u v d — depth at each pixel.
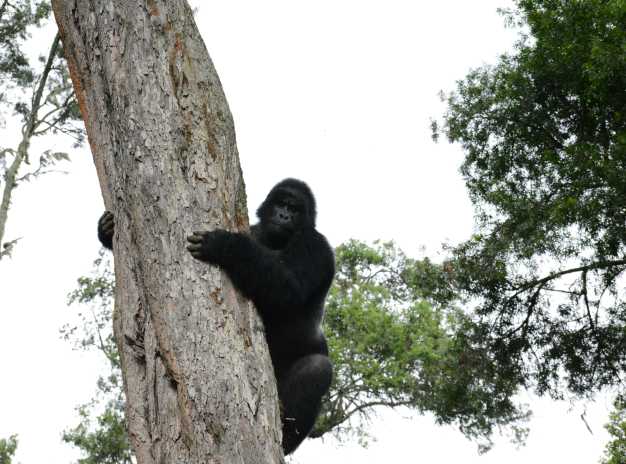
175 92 5.91
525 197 21.69
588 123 22.06
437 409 26.17
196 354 5.33
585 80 20.91
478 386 23.69
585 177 20.38
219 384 5.24
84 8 6.25
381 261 31.81
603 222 20.30
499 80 22.91
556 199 21.14
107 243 8.08
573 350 22.72
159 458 5.34
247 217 6.22
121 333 5.90
